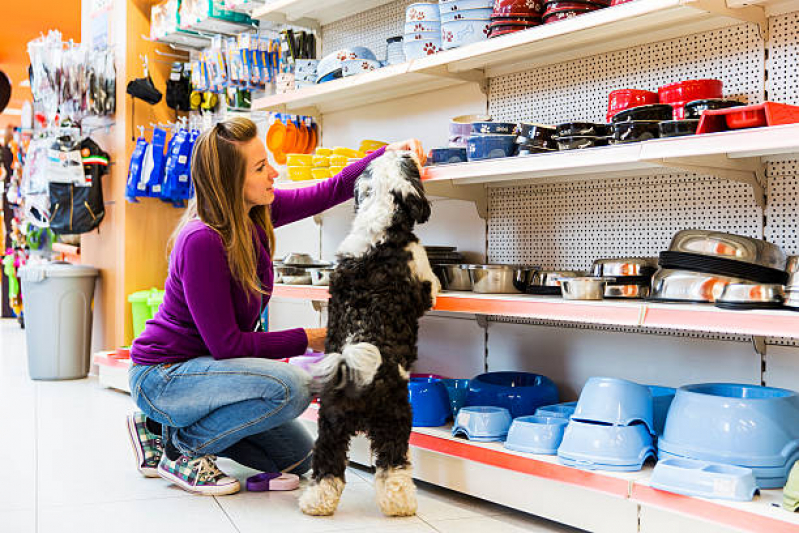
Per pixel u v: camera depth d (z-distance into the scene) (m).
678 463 1.92
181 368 2.30
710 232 2.14
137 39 4.79
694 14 2.32
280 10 3.70
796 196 2.24
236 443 2.55
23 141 7.66
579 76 2.81
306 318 4.19
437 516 2.22
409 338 2.15
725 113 1.90
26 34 7.89
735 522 1.71
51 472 2.62
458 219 3.25
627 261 2.35
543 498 2.14
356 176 2.70
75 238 5.94
